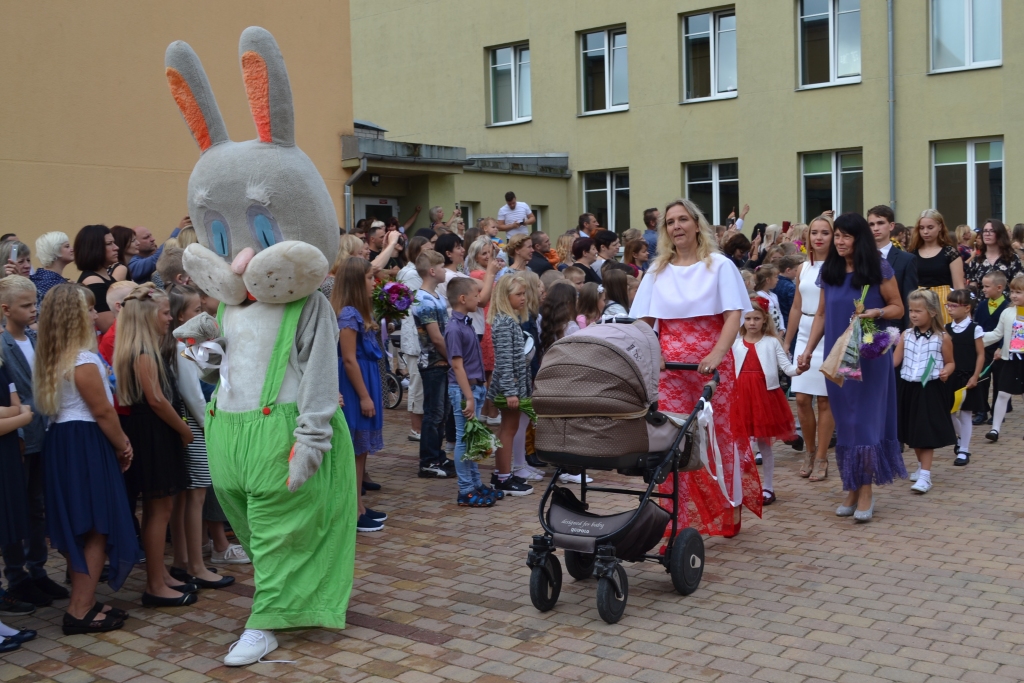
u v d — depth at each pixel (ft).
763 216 65.72
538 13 74.02
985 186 59.21
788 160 64.39
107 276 23.85
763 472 23.71
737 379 23.53
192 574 18.39
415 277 30.76
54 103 35.60
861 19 61.16
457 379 23.36
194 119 15.87
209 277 15.49
